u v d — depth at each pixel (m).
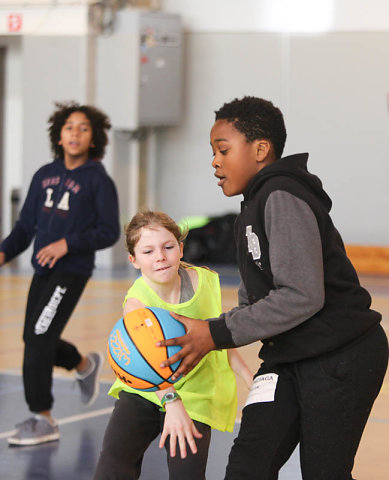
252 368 8.33
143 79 16.39
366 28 16.38
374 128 16.47
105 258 16.88
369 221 16.61
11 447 5.86
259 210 3.36
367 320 3.40
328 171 16.78
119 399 3.98
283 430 3.41
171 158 17.67
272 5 16.89
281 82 16.95
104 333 10.18
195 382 3.91
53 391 7.51
